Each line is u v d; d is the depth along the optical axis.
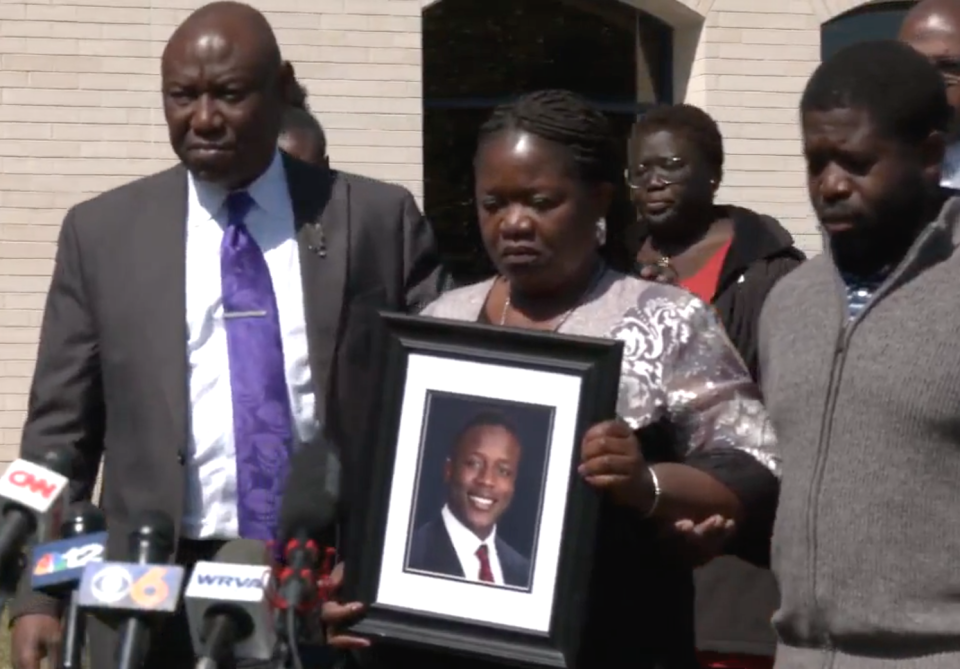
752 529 3.42
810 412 3.26
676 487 3.19
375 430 3.35
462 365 3.32
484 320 3.53
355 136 9.51
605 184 3.39
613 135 3.41
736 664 4.67
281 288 4.23
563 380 3.25
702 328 3.39
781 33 9.94
